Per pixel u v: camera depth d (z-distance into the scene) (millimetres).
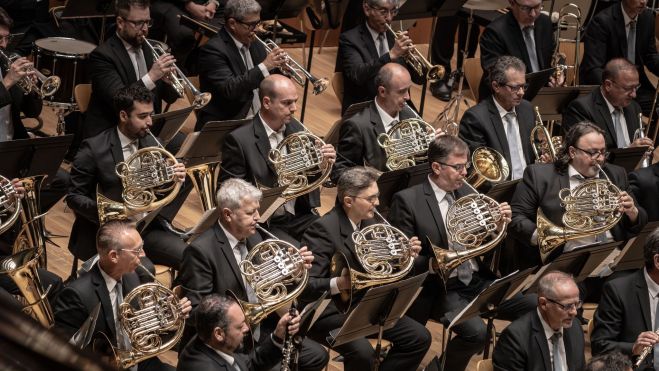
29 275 12531
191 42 24938
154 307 12367
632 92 20578
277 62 20172
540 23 23438
